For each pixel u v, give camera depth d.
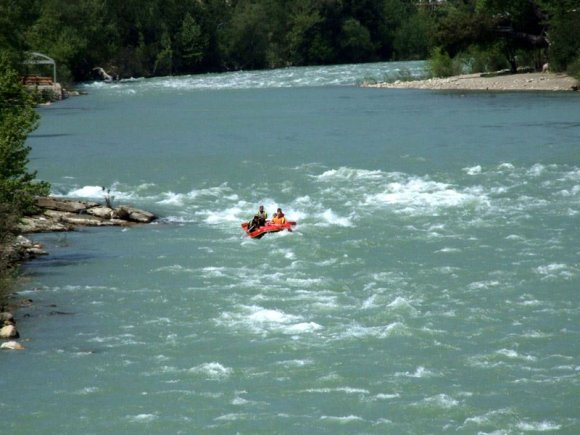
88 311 52.59
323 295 54.47
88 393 41.69
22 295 55.69
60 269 61.12
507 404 40.03
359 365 44.16
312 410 39.81
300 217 75.06
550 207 76.19
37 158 108.94
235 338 47.84
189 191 88.19
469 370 43.44
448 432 37.75
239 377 43.16
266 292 55.25
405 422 38.66
